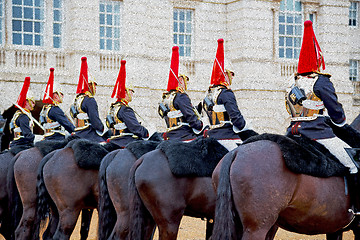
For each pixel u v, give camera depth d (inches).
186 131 499.2
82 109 574.2
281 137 354.3
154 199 416.5
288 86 403.5
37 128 1347.2
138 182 418.6
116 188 446.6
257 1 1432.1
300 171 346.6
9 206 546.6
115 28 1350.9
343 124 389.4
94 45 1316.4
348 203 370.0
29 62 1277.1
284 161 345.1
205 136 468.4
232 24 1449.3
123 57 1342.3
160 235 421.4
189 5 1427.2
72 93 1283.2
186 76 511.2
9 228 569.3
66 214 485.7
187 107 493.4
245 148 351.3
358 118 444.8
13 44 1274.6
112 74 1323.8
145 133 540.4
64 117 621.9
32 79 1258.0
